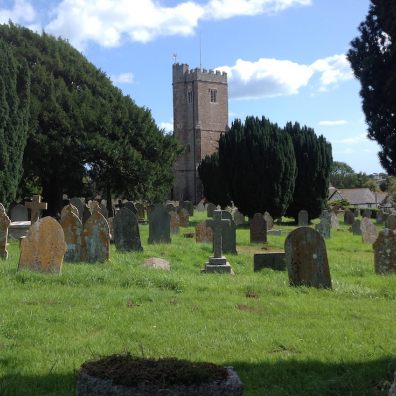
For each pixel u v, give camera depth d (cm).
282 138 3167
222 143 3306
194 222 3228
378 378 484
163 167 3553
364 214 4219
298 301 846
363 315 759
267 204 3159
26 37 3550
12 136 2236
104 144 3091
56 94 3241
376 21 2462
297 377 496
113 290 895
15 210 2336
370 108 2491
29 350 555
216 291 921
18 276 955
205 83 8262
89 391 348
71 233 1256
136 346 580
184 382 346
